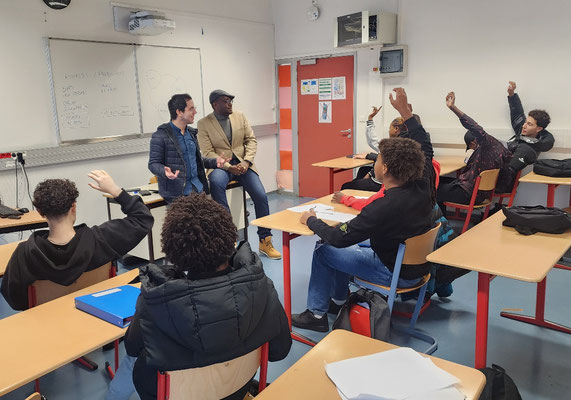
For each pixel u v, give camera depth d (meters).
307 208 2.92
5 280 1.88
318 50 6.20
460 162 4.80
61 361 1.30
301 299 3.25
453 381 1.11
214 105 4.29
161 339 1.15
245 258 1.27
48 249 1.82
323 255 2.63
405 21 5.40
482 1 4.85
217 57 5.85
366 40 5.28
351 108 6.05
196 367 1.17
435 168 3.03
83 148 4.61
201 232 1.16
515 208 2.50
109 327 1.50
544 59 4.58
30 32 4.19
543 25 4.53
